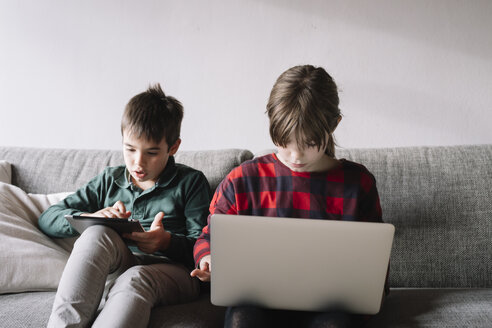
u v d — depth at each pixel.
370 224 0.87
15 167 1.62
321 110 1.00
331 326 0.85
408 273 1.35
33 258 1.25
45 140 1.98
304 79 1.03
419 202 1.37
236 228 0.88
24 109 1.98
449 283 1.33
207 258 1.09
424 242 1.36
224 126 1.91
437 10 1.77
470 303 1.07
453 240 1.34
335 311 0.92
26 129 1.98
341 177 1.14
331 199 1.13
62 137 1.97
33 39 1.96
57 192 1.56
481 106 1.76
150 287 1.03
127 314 0.93
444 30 1.77
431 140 1.80
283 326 0.99
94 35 1.95
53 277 1.24
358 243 0.87
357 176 1.15
